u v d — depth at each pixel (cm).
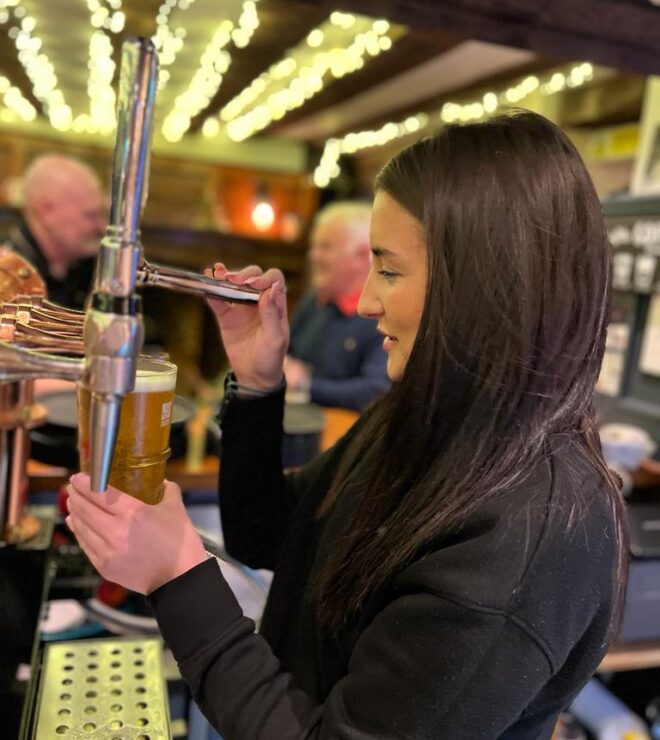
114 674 77
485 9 81
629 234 225
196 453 139
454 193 58
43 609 79
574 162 61
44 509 87
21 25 154
